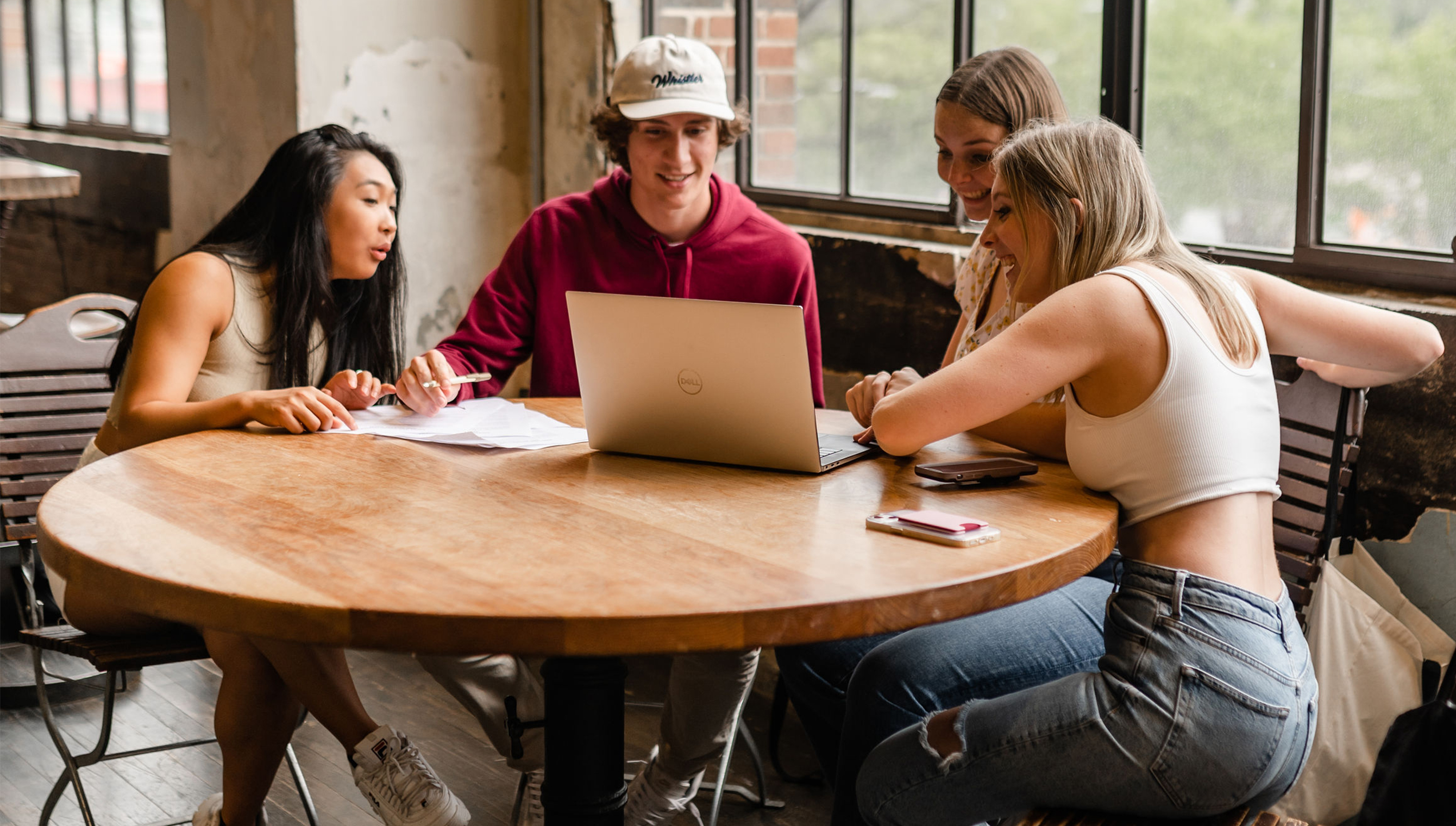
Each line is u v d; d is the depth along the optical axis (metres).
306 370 2.29
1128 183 1.67
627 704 2.77
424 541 1.38
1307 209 2.67
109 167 5.41
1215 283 1.59
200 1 4.42
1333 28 2.60
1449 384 2.31
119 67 5.60
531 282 2.67
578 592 1.21
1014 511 1.54
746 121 2.71
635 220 2.62
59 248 5.89
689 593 1.21
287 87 4.05
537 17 4.36
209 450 1.85
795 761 2.75
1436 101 2.46
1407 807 2.12
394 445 1.90
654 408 1.78
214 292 2.18
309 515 1.49
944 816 1.55
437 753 2.72
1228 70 2.79
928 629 1.79
